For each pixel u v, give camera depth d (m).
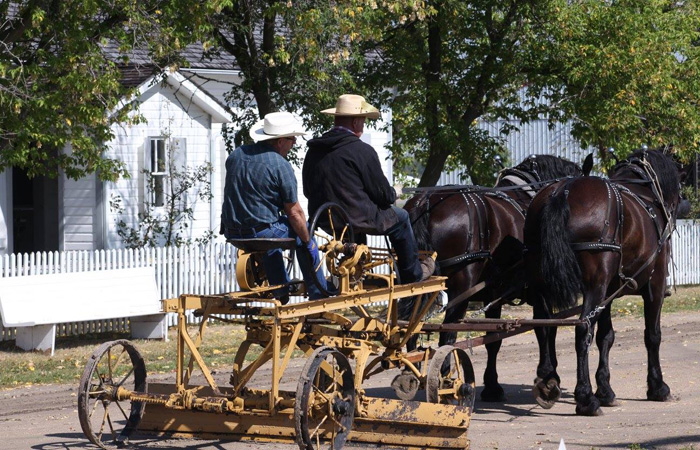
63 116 15.85
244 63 19.52
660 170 12.61
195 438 8.87
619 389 12.91
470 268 11.46
